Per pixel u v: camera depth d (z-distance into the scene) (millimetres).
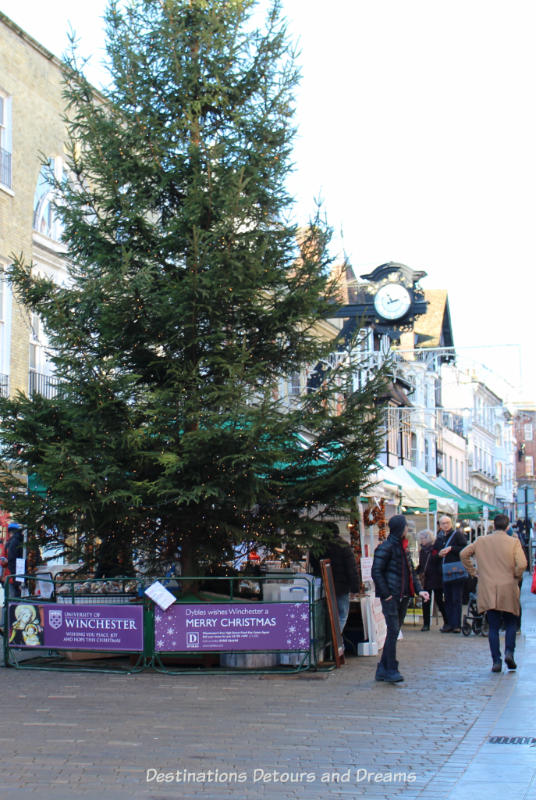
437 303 59219
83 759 7312
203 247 12727
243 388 12602
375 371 14219
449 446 66312
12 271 13328
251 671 11797
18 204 22109
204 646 11836
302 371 14117
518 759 7246
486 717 8898
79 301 13000
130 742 7879
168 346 13398
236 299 13109
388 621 11148
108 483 12148
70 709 9344
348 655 13812
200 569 13406
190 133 13547
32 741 7906
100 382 12375
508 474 96875
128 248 13398
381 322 32406
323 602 12594
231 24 13727
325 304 13648
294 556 13914
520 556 11859
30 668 12234
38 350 22859
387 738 8047
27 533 13242
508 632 11938
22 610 12414
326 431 13289
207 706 9531
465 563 12273
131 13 13883
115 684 10977
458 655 13664
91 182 14008
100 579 12508
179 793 6438
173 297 12695
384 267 32500
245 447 12000
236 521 13211
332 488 13109
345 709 9352
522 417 115938
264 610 11875
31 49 22672
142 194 13359
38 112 22938
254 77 13930
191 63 13695
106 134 13406
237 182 12516
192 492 11922
